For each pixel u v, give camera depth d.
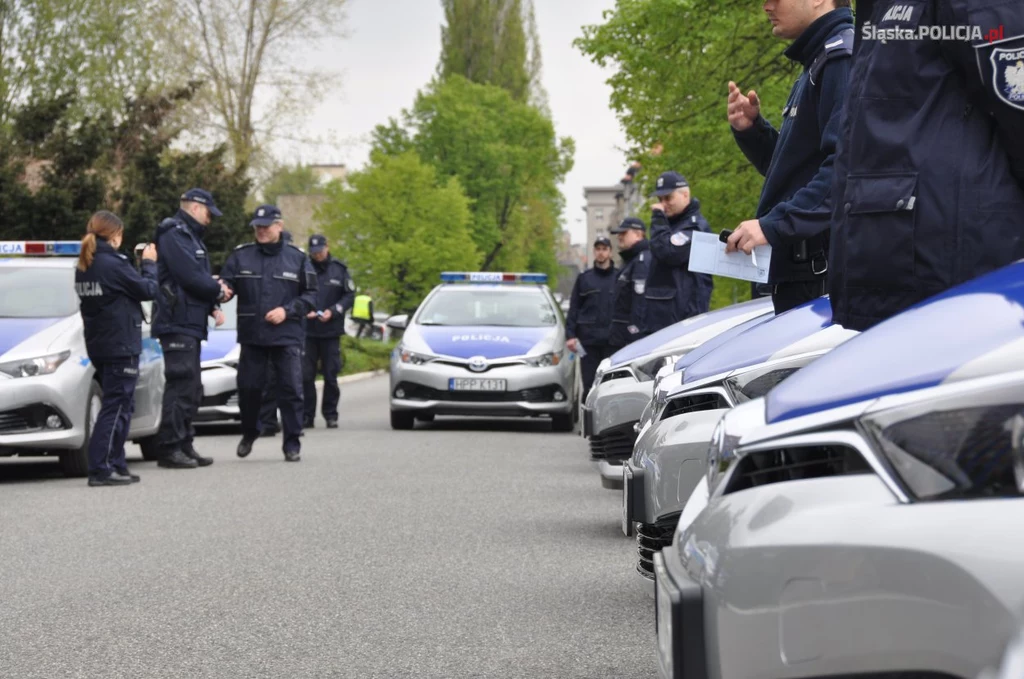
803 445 2.51
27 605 6.29
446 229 60.91
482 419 19.47
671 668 2.71
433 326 17.44
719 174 22.73
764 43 21.52
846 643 2.35
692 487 4.95
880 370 2.54
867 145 3.73
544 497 10.14
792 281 5.85
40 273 12.67
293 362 13.13
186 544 8.00
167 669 5.08
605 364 8.74
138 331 11.27
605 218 165.50
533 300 18.09
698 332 8.26
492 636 5.55
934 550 2.24
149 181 30.61
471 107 78.44
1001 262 3.58
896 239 3.67
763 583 2.47
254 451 14.49
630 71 22.20
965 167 3.59
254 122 42.09
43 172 27.89
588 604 6.16
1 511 9.55
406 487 10.80
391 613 6.02
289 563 7.32
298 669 5.05
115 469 11.28
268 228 13.04
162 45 39.84
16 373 11.36
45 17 33.84
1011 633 2.15
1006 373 2.34
